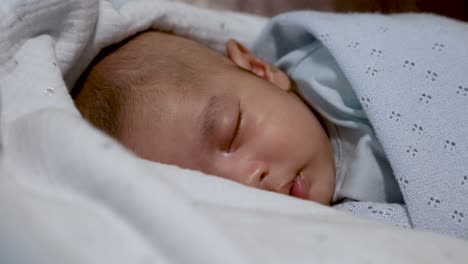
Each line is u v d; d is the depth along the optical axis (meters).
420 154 0.71
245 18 1.10
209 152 0.76
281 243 0.41
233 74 0.83
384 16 0.90
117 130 0.80
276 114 0.80
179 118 0.77
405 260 0.43
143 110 0.79
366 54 0.81
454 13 1.22
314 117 0.84
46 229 0.37
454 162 0.70
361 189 0.81
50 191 0.42
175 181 0.54
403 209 0.73
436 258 0.45
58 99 0.65
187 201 0.39
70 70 0.82
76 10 0.74
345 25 0.86
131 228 0.38
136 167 0.40
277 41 1.02
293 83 0.95
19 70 0.66
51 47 0.71
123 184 0.39
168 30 0.98
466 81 0.76
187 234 0.37
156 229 0.37
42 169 0.44
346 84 0.86
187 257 0.36
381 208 0.75
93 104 0.84
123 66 0.86
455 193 0.69
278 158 0.78
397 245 0.45
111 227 0.38
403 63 0.79
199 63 0.85
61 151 0.42
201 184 0.54
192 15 1.00
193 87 0.81
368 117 0.76
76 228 0.38
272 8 1.28
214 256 0.36
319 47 0.92
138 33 0.93
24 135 0.48
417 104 0.75
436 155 0.71
